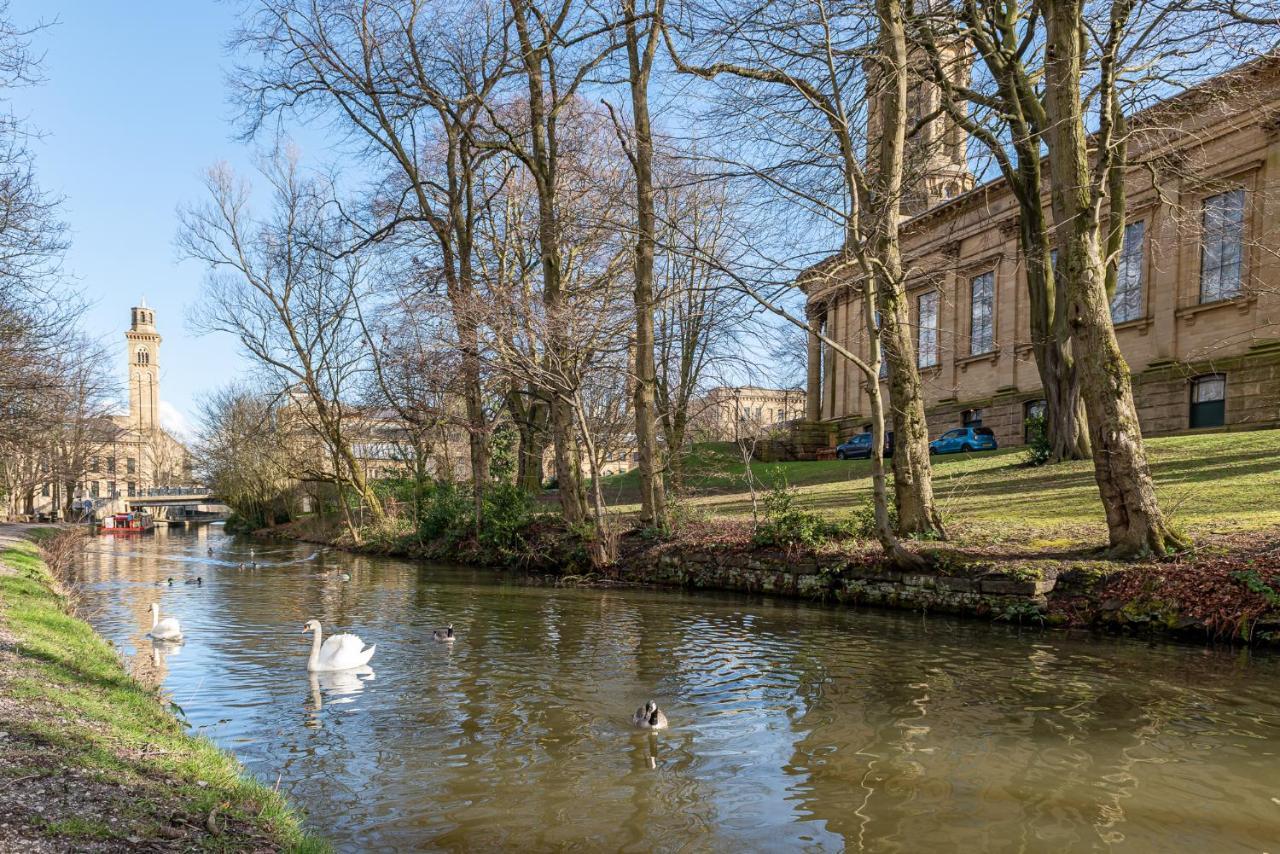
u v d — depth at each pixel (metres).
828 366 55.59
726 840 5.77
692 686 10.29
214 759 6.57
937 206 46.50
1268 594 11.82
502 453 39.34
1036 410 41.56
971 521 19.61
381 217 32.72
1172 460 24.52
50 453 38.03
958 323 47.22
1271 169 30.59
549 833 5.91
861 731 8.27
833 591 17.66
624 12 22.12
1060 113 14.75
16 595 14.02
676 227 18.12
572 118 28.61
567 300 24.59
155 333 148.12
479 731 8.43
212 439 65.00
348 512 43.75
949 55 23.31
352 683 10.62
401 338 30.95
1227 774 6.94
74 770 5.44
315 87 28.52
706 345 29.36
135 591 21.98
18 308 20.56
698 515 26.19
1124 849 5.57
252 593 21.36
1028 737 8.00
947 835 5.81
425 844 5.72
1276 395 30.17
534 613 16.94
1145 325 35.88
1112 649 11.97
